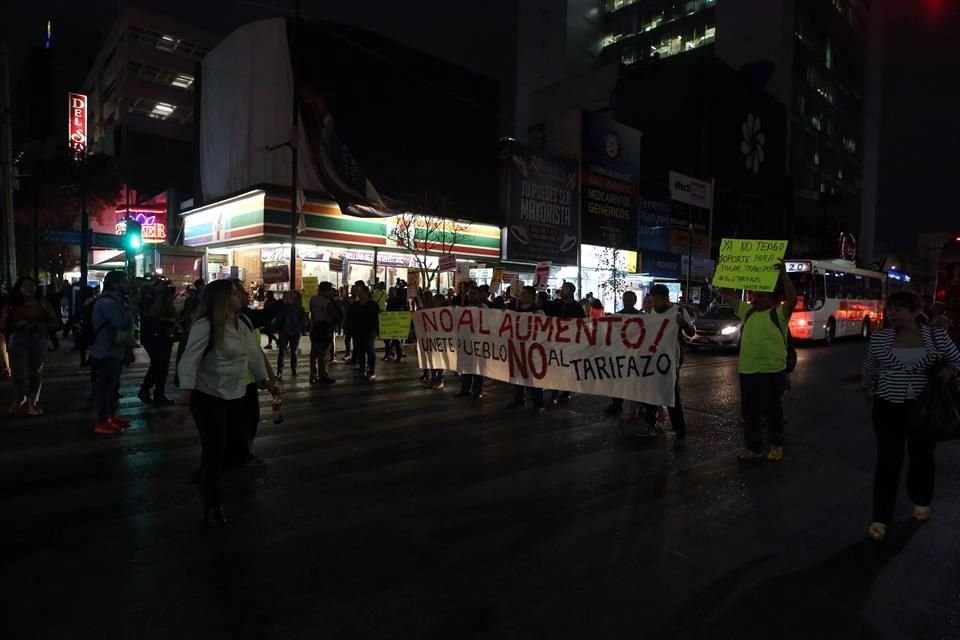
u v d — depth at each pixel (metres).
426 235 26.34
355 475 6.10
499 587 3.81
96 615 3.42
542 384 9.18
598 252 36.34
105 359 7.57
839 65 69.12
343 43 28.34
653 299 7.86
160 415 8.66
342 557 4.21
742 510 5.27
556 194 33.69
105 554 4.21
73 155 35.66
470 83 33.78
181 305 15.84
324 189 25.36
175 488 5.60
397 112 30.47
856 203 74.12
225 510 5.08
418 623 3.38
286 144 21.27
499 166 32.91
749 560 4.26
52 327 8.79
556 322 9.00
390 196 30.12
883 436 4.66
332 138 25.02
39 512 4.98
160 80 53.16
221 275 27.52
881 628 3.40
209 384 4.62
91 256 32.72
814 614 3.54
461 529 4.75
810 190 63.22
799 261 23.53
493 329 9.94
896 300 4.60
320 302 11.84
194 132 30.86
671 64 50.94
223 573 3.95
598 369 8.45
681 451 7.25
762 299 6.91
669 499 5.53
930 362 4.48
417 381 12.48
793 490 5.83
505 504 5.33
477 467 6.45
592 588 3.82
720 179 49.47
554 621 3.42
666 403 7.61
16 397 8.56
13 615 3.41
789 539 4.64
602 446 7.44
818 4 64.12
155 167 52.94
